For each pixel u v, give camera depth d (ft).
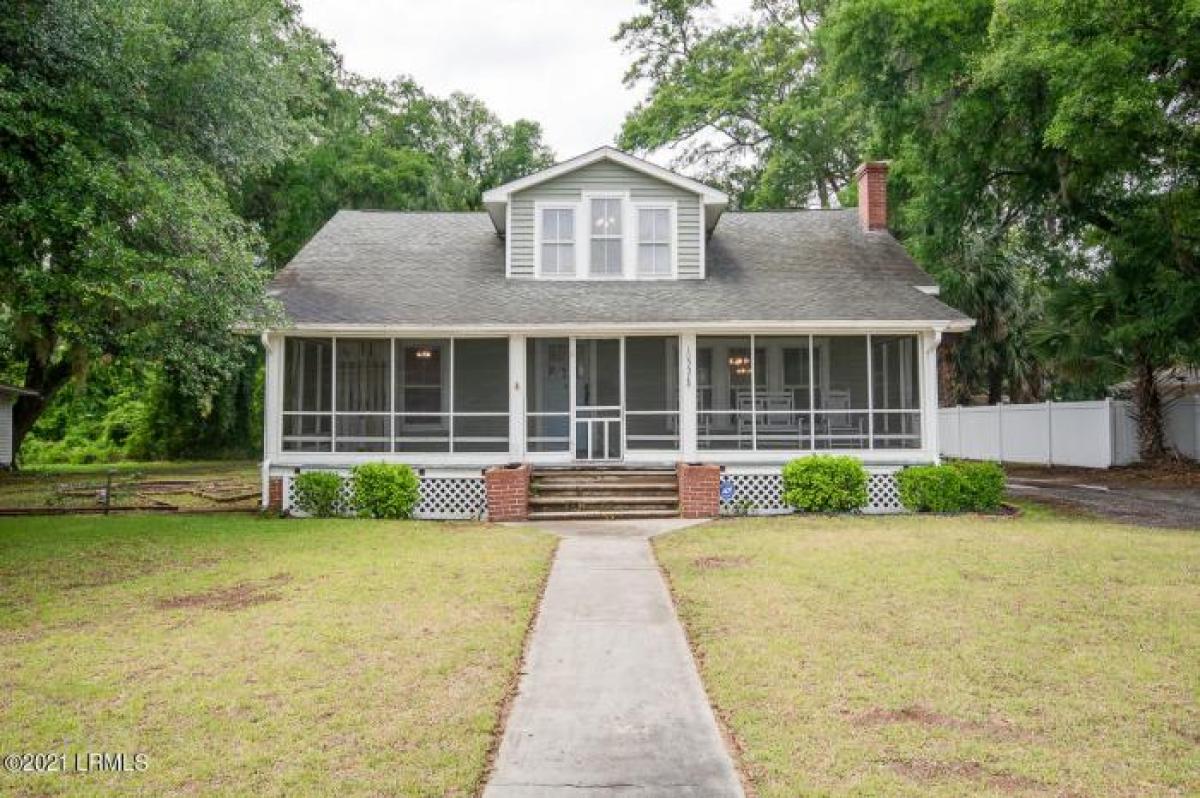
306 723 14.97
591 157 53.36
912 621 21.56
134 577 28.32
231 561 31.14
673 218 54.03
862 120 90.58
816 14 108.58
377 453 48.60
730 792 12.46
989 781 12.63
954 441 91.91
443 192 111.75
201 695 16.39
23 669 18.07
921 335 48.91
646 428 54.34
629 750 14.01
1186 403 68.59
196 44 46.91
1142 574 27.22
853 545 33.27
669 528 39.47
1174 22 46.34
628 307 49.88
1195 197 56.54
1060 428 74.49
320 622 21.80
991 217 77.71
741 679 17.26
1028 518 42.55
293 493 46.73
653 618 22.38
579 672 18.06
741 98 107.76
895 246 59.11
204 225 36.27
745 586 25.81
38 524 42.16
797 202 111.65
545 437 53.42
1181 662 18.21
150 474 82.53
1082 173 58.80
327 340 51.42
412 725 14.87
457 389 53.98
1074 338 65.36
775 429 53.42
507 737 14.56
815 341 54.13
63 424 127.34
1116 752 13.65
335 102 104.63
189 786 12.59
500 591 25.36
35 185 32.37
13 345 65.62
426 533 38.14
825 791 12.32
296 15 80.89
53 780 12.79
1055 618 21.84
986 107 57.77
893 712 15.42
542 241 54.13
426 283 53.21
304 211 96.68
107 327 39.58
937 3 57.57
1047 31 46.88
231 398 108.99
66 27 34.37
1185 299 57.41
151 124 43.93
